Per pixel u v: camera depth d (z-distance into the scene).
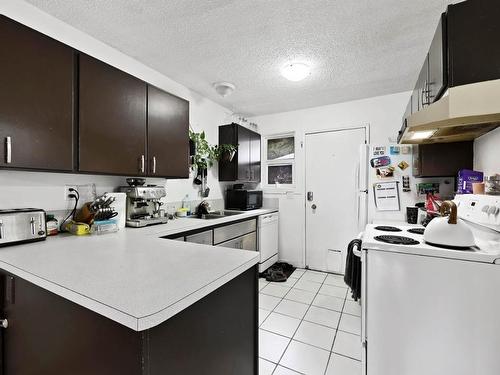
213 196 3.36
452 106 1.07
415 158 2.29
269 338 1.91
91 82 1.61
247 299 1.06
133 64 2.25
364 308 1.41
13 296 1.01
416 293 1.28
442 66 1.29
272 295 2.66
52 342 0.85
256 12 1.65
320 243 3.53
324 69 2.41
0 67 1.22
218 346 0.88
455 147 2.07
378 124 3.14
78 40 1.85
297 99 3.24
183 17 1.71
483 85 1.04
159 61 2.30
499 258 1.14
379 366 1.35
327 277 3.23
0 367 1.07
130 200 2.05
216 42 2.00
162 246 1.30
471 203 1.54
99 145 1.65
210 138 3.27
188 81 2.71
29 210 1.41
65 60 1.48
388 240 1.43
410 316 1.29
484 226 1.39
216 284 0.82
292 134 3.81
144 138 1.96
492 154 1.66
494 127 1.54
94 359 0.71
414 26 1.78
